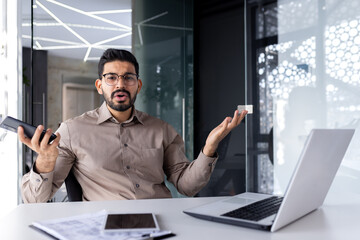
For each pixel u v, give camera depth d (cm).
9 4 269
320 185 95
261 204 102
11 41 269
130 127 167
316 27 272
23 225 86
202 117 372
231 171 349
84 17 289
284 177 290
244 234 79
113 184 155
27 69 272
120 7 311
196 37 374
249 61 307
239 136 344
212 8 362
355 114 253
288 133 288
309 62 277
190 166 161
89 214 93
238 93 343
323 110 270
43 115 266
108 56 159
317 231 82
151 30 335
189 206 108
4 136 269
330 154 90
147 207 106
